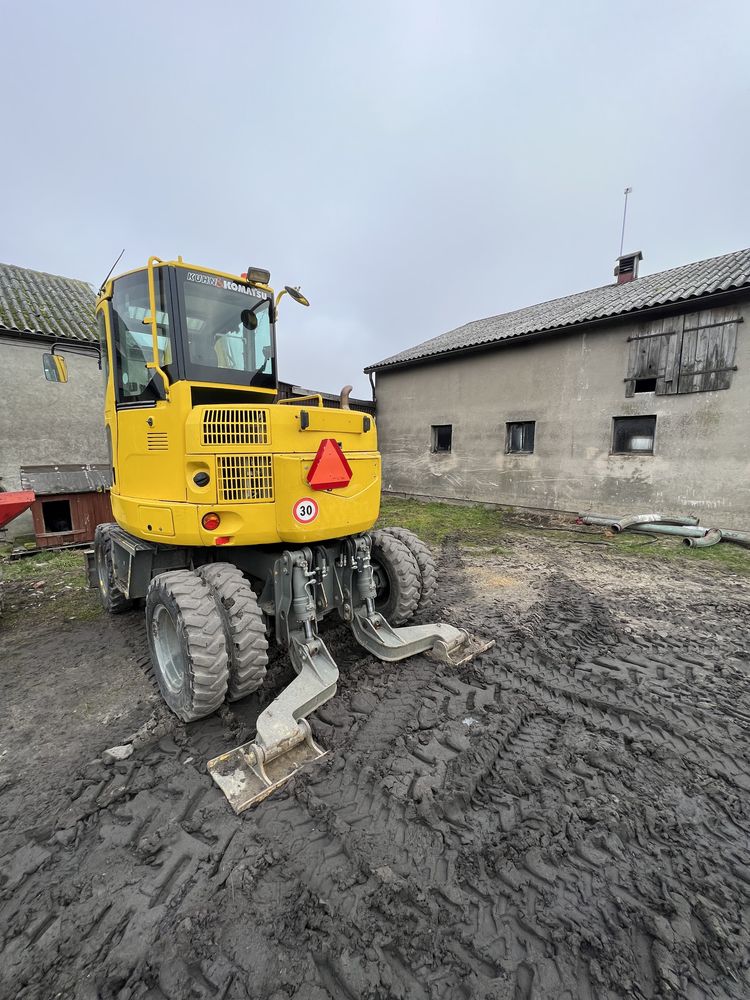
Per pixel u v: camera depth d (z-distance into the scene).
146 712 2.88
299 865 1.79
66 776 2.32
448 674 3.25
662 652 3.58
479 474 10.77
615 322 8.20
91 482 6.98
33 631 4.06
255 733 2.59
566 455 9.16
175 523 2.65
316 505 2.86
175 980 1.41
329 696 2.70
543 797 2.15
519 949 1.50
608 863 1.81
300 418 2.83
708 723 2.70
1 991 1.38
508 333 9.88
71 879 1.74
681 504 7.75
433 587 3.93
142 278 2.98
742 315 6.88
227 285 3.18
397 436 12.73
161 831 1.95
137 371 3.09
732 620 4.18
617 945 1.52
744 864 1.81
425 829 1.96
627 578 5.44
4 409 8.22
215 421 2.61
